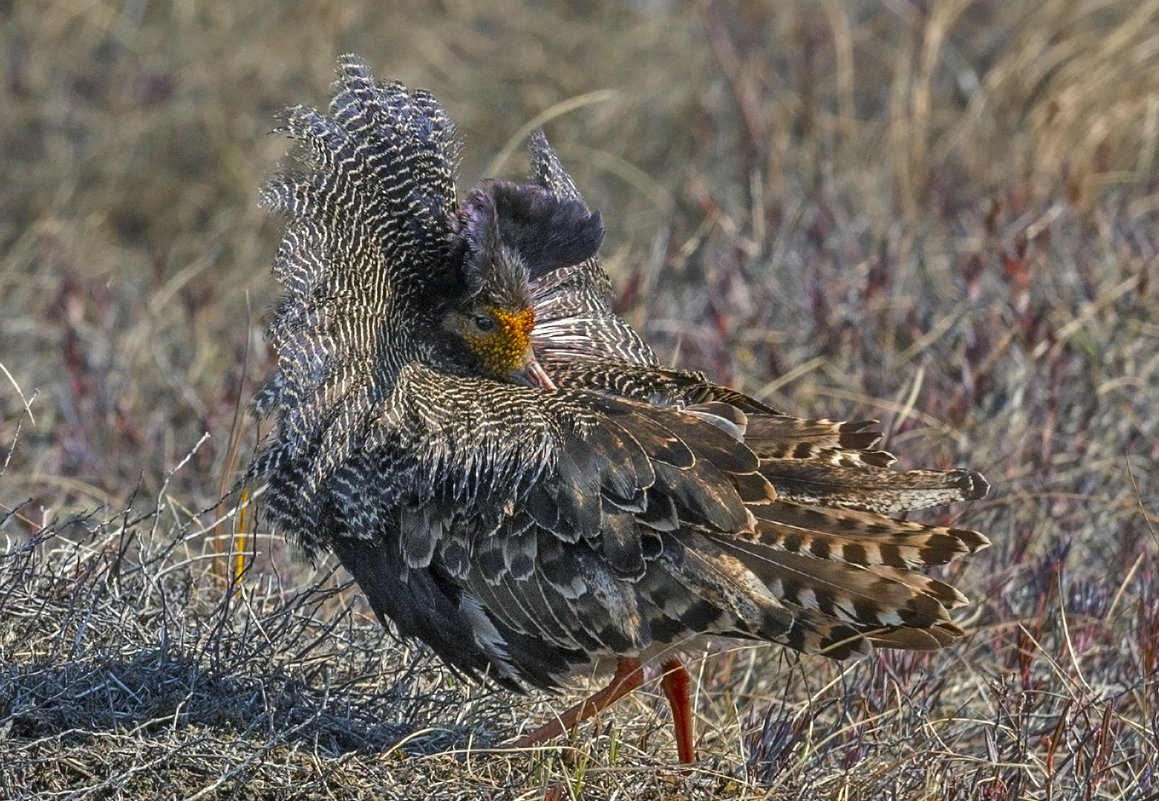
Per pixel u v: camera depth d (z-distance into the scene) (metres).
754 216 16.45
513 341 9.70
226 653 9.86
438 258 9.80
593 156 20.22
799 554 8.84
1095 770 9.42
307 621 10.20
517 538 9.08
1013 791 9.19
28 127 21.34
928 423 13.05
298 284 9.44
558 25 22.31
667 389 9.76
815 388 13.64
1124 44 19.48
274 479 9.70
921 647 8.85
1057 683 10.53
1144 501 12.34
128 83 21.48
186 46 22.05
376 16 22.53
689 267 16.62
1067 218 15.72
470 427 9.21
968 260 14.79
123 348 15.53
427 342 9.81
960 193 17.47
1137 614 11.06
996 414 13.38
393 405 9.42
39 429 14.39
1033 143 18.20
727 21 21.33
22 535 12.14
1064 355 13.64
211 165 21.05
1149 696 10.27
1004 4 20.86
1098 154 17.56
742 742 9.73
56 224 18.89
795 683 10.84
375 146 9.63
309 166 9.51
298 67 21.83
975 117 18.67
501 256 9.60
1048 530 12.28
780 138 18.62
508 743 9.53
